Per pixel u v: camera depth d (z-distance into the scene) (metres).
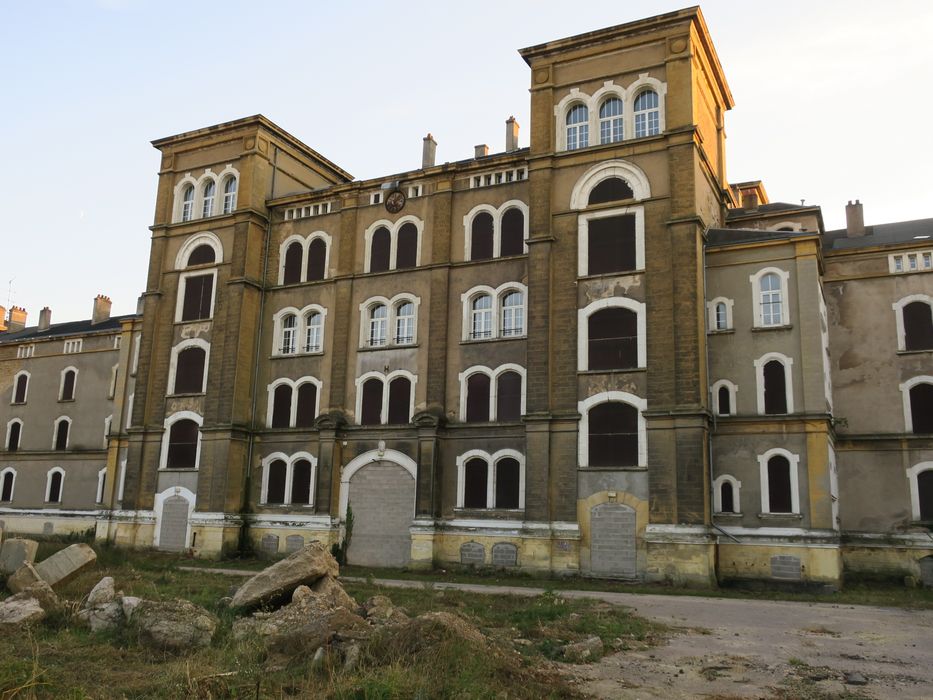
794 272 35.59
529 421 35.94
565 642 17.27
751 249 36.41
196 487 44.41
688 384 33.31
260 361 45.56
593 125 38.22
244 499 43.75
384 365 41.66
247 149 47.66
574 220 37.31
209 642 14.92
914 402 37.88
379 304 42.88
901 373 38.34
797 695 13.32
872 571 36.59
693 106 36.00
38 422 59.41
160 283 48.78
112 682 12.35
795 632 20.05
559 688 13.09
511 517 36.62
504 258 39.53
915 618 23.30
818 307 34.94
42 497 57.47
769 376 35.22
